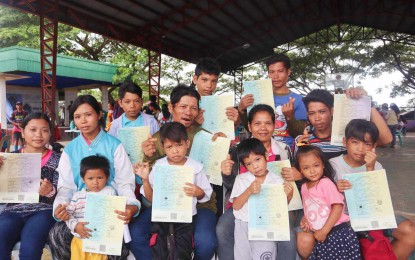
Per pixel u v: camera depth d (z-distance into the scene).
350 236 2.27
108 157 2.58
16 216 2.49
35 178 2.50
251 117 2.63
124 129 2.84
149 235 2.46
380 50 21.83
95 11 10.97
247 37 17.58
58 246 2.38
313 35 22.62
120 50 21.06
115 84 17.69
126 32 13.09
